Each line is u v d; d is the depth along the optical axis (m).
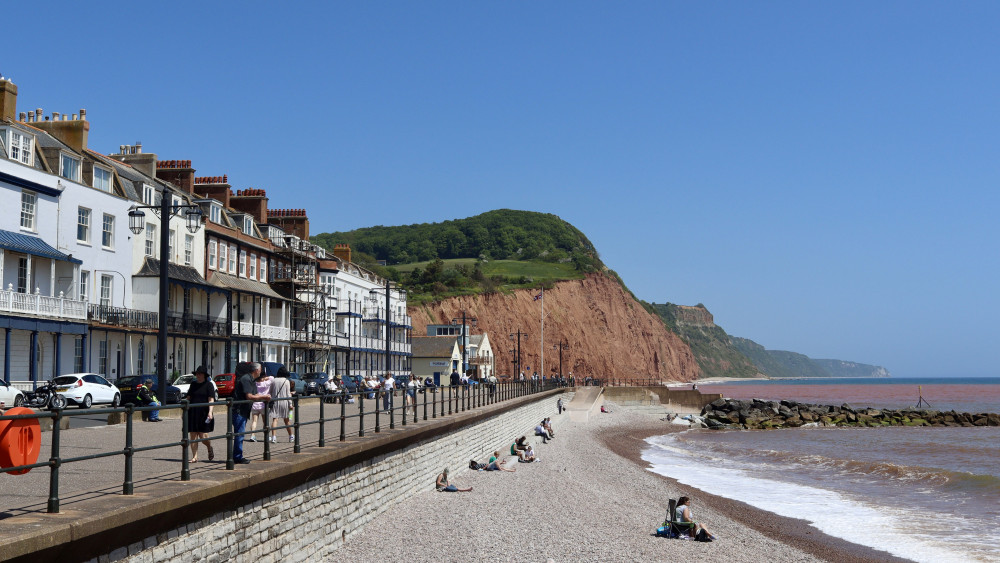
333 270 72.50
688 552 20.34
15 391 31.38
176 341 48.38
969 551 23.19
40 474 13.05
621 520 23.78
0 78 39.53
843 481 38.34
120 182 45.41
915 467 41.31
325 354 69.50
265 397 13.67
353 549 16.70
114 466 14.11
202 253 52.22
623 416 84.56
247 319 57.91
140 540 9.46
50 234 39.31
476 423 33.53
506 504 23.89
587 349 173.00
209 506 10.85
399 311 93.00
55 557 7.98
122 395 36.38
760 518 28.23
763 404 93.75
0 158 36.00
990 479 36.81
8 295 34.94
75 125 45.50
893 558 22.30
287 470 13.12
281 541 13.37
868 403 144.00
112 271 43.91
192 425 13.74
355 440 17.64
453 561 16.62
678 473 41.19
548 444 47.28
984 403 142.88
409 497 22.31
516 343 155.00
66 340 39.47
